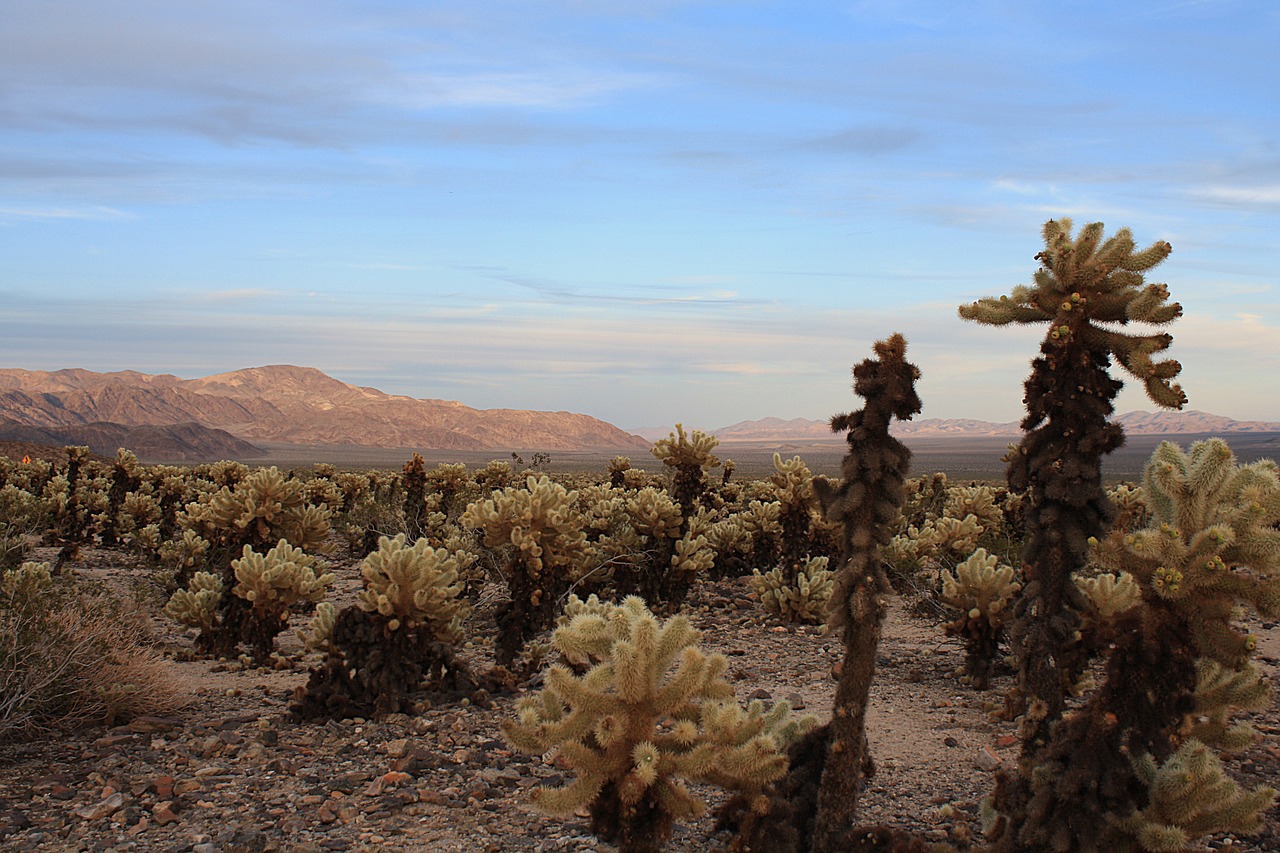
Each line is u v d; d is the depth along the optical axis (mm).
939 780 6098
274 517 11469
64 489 23719
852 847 3932
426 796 5574
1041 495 4668
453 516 20828
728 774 3852
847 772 3996
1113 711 3773
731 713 3805
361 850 4840
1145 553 3725
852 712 4004
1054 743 3947
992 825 4305
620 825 3863
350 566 18047
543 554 9539
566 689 3795
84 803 5441
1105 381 4637
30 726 6711
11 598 7527
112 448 181500
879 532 4078
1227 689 4375
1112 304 4559
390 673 7598
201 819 5234
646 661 3791
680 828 5277
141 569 16812
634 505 13414
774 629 12023
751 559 16812
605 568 13227
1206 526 3824
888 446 4082
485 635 11758
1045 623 4594
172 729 7051
